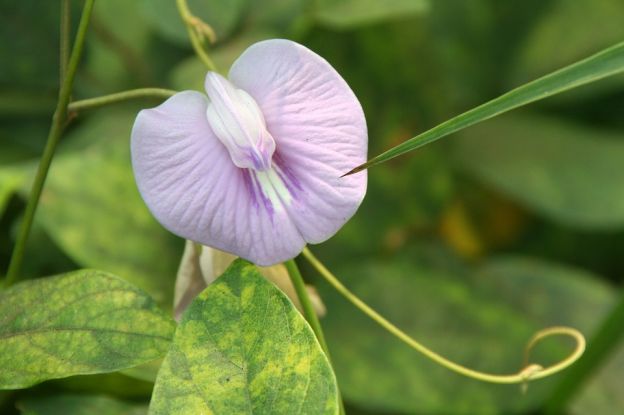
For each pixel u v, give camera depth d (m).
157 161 0.34
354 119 0.34
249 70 0.35
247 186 0.34
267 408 0.34
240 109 0.34
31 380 0.35
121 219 0.44
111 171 0.45
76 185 0.44
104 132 0.47
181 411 0.34
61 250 0.45
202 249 0.36
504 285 0.50
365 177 0.34
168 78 0.50
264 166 0.34
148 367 0.39
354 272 0.48
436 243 0.51
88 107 0.37
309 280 0.48
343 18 0.47
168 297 0.43
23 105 0.49
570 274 0.51
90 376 0.39
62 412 0.39
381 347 0.47
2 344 0.36
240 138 0.34
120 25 0.50
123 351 0.35
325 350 0.36
